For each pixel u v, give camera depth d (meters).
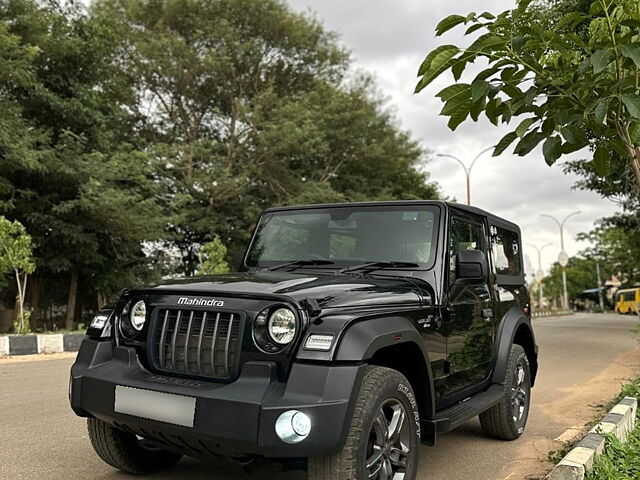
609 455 4.02
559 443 5.31
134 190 17.83
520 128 3.23
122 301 3.66
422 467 4.55
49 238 17.25
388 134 28.22
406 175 31.42
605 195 17.47
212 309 3.24
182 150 22.33
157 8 23.86
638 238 23.42
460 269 4.13
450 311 4.14
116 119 21.53
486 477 4.32
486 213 5.32
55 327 18.94
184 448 3.23
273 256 4.70
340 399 2.88
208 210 23.81
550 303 73.56
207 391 3.03
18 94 16.36
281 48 25.44
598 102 2.99
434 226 4.31
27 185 16.50
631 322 31.41
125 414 3.26
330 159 27.05
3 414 6.09
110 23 19.58
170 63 22.61
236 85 24.95
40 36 16.34
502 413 5.14
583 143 3.40
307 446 2.81
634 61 2.75
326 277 3.80
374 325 3.20
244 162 24.14
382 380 3.18
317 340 2.99
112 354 3.59
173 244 25.03
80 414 3.62
